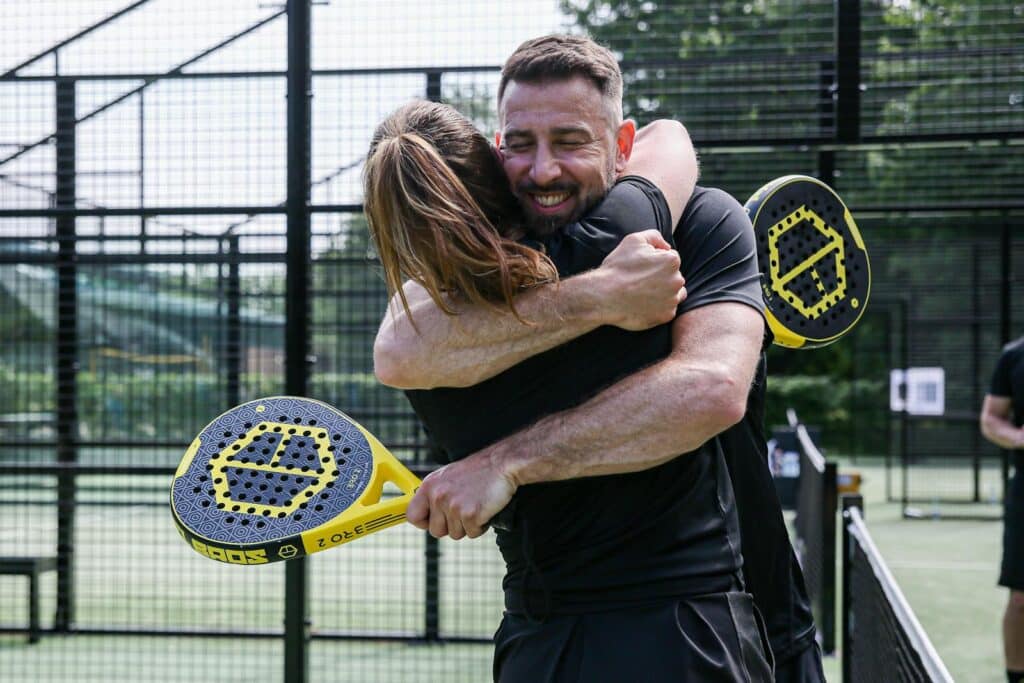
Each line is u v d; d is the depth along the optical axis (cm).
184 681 475
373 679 475
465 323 156
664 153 174
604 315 150
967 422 1503
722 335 154
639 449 149
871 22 523
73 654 530
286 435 170
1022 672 437
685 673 153
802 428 824
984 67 515
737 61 451
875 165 628
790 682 202
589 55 159
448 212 145
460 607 648
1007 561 436
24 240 463
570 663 158
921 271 1426
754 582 197
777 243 203
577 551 159
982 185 588
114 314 592
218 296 562
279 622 593
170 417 591
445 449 175
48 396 630
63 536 541
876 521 1039
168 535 899
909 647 197
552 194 159
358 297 566
